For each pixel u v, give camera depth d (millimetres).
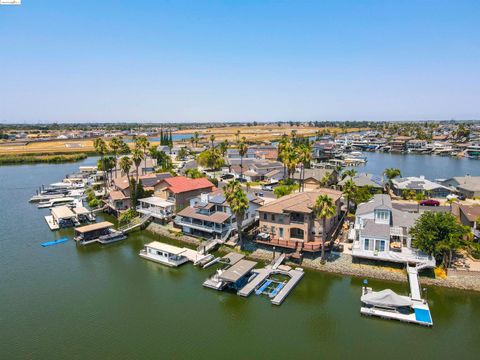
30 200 111125
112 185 116750
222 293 51594
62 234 79500
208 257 62250
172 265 60875
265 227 65312
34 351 39312
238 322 44469
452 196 98438
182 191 82938
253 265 54781
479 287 49625
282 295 49156
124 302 49594
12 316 46281
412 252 56625
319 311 46375
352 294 50188
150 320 45125
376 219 64438
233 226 70062
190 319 45312
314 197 68688
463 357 37500
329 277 54719
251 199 74062
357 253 56688
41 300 50344
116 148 117375
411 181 106312
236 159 168250
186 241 71438
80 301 49969
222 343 40469
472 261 56094
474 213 68062
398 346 39406
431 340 40281
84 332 42781
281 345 40031
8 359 38031
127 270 60062
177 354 38688
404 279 52344
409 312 44625
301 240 62219
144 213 85000
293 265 58250
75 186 127562
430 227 53344
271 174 127938
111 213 95375
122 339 41344
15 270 60375
